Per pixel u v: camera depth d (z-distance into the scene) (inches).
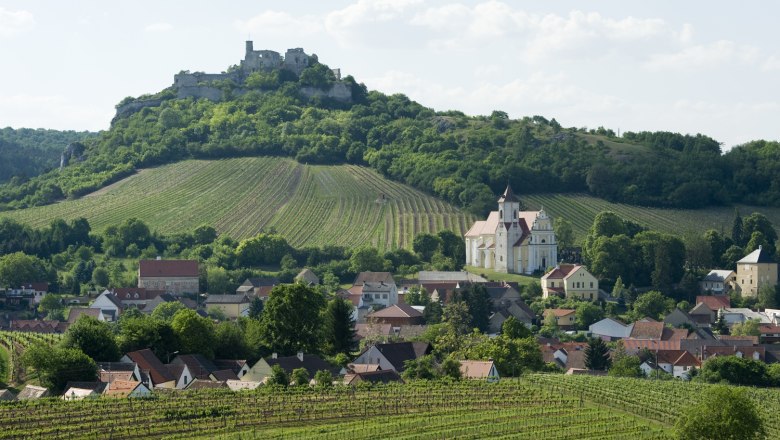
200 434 6678.2
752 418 6427.2
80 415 6988.2
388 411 7524.6
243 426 6939.0
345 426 6968.5
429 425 7052.2
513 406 7785.4
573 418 7342.5
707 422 6441.9
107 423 6830.7
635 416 7672.2
